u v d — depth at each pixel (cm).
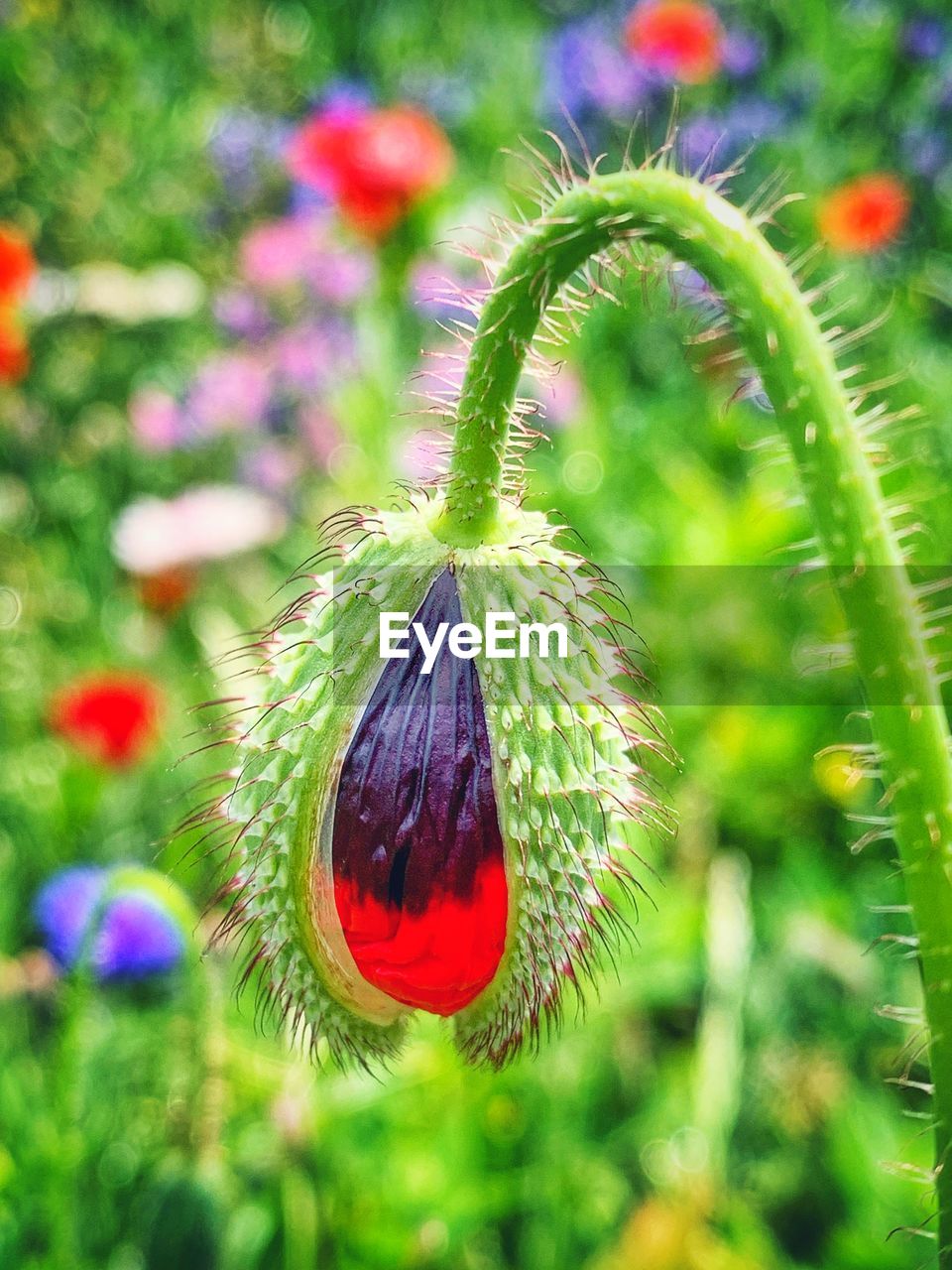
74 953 11
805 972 12
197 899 12
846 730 15
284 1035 10
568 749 5
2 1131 10
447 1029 5
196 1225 9
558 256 5
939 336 21
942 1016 5
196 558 16
